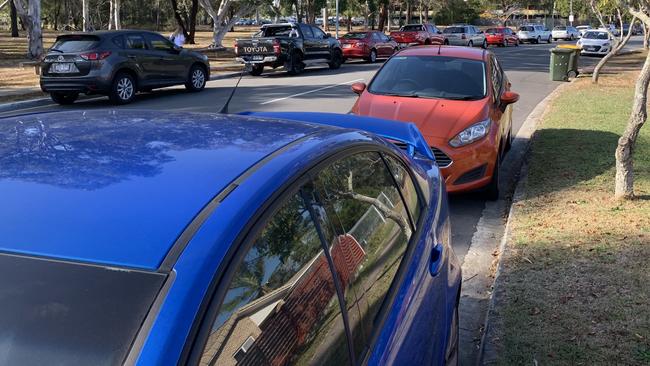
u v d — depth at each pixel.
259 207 1.58
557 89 16.52
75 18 62.12
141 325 1.25
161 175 1.66
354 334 1.85
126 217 1.45
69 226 1.41
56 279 1.30
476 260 5.03
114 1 33.53
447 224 3.20
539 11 96.75
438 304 2.64
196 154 1.83
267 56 20.91
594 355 3.30
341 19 83.50
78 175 1.64
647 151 7.74
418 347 2.27
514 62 27.64
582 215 5.42
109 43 13.87
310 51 22.52
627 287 3.99
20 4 23.44
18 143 1.89
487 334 3.53
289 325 1.56
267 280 1.53
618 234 4.88
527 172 7.14
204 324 1.29
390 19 62.12
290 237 1.68
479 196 6.81
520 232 5.11
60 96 14.32
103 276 1.31
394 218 2.52
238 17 32.19
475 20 78.25
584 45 32.06
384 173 2.62
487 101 6.81
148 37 14.98
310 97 14.56
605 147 8.20
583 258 4.47
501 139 7.23
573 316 3.68
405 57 7.75
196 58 16.38
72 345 1.22
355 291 1.95
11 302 1.27
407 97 6.99
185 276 1.33
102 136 1.99
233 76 21.03
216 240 1.42
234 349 1.36
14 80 17.97
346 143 2.29
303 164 1.87
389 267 2.29
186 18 44.03
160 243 1.38
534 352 3.35
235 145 1.95
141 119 2.28
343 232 2.01
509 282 4.15
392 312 2.14
